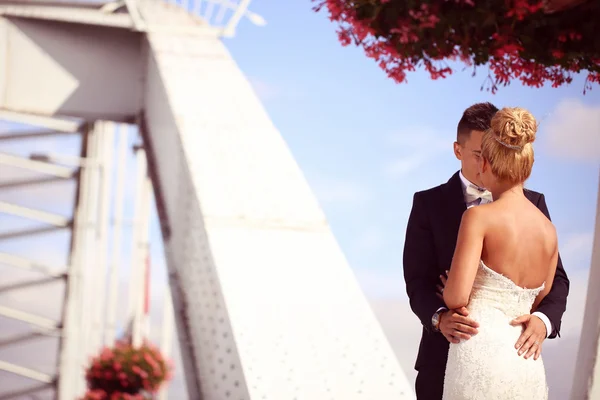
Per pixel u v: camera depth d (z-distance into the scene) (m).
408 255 3.32
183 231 9.09
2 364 21.69
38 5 14.13
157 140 11.88
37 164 20.47
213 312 7.09
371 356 6.13
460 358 2.72
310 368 5.93
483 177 2.84
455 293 2.71
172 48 12.55
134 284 18.88
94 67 14.48
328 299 6.75
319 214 8.04
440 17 2.64
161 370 9.88
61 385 21.08
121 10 14.66
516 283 2.73
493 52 2.75
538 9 2.65
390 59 2.85
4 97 14.09
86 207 20.80
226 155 9.13
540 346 2.76
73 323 20.95
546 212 3.24
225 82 11.20
